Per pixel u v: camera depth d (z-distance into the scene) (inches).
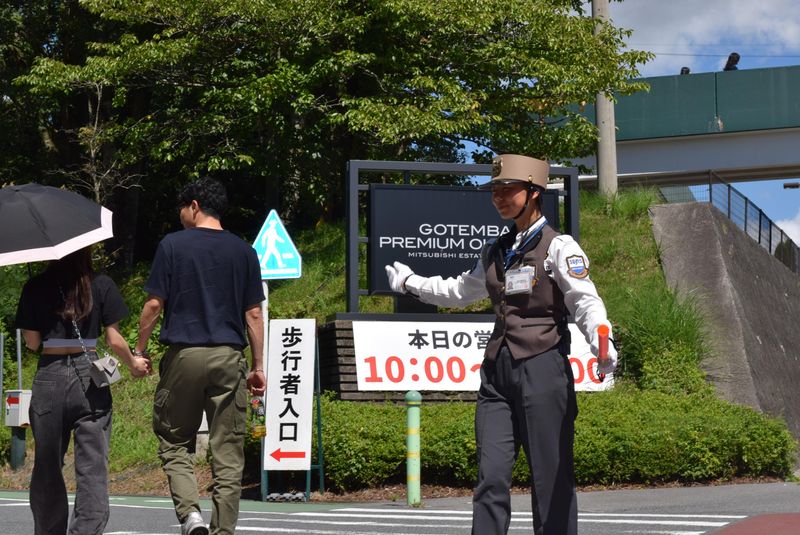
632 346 614.2
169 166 1136.8
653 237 737.0
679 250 714.8
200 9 833.5
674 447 470.6
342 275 779.4
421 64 927.7
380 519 346.0
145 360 214.8
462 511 374.6
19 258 199.2
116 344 206.5
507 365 170.2
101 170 1003.3
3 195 206.2
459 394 546.9
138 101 1110.4
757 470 496.1
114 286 209.6
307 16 842.2
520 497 421.1
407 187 574.6
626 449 466.0
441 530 307.0
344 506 403.9
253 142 952.3
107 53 973.2
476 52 888.9
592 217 787.4
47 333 203.0
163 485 529.0
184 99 995.3
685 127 1487.5
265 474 436.8
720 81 1476.4
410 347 543.5
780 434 507.2
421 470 462.3
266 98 839.1
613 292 685.3
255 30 852.0
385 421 466.6
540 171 175.8
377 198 570.9
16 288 844.0
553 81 874.1
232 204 1217.4
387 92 912.9
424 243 572.7
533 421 167.6
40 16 1067.9
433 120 820.0
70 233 203.6
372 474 449.4
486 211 581.9
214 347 203.3
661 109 1494.8
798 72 1451.8
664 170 1515.7
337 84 908.0
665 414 502.3
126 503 433.7
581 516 342.0
